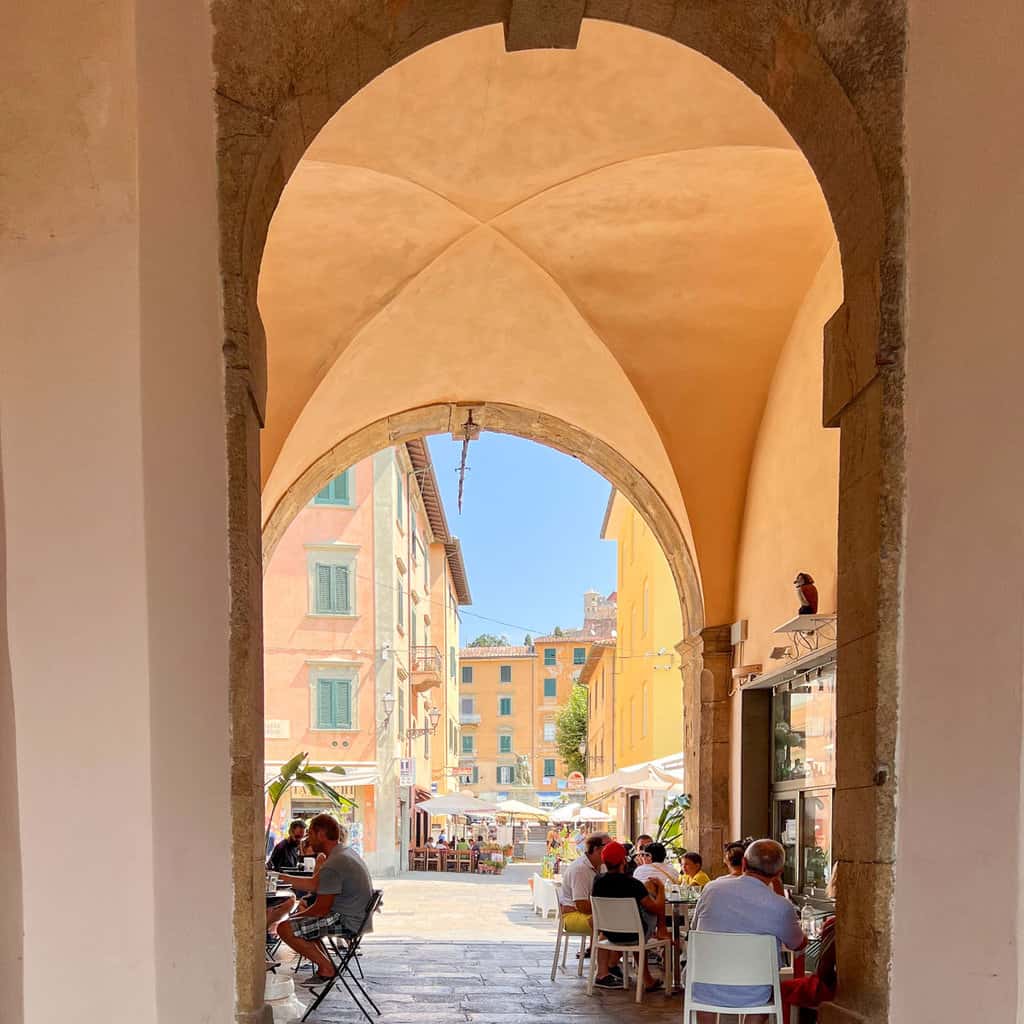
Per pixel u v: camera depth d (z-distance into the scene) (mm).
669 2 4184
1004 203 2752
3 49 2422
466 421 12773
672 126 8109
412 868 31797
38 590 2354
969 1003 2760
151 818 2342
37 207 2424
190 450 2826
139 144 2443
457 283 10641
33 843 2318
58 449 2383
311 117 3893
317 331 10859
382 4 3906
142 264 2439
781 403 10586
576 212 9539
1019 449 2627
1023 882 2535
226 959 3107
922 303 3320
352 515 28594
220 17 3379
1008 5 2789
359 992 9250
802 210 9109
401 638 31078
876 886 3373
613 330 10914
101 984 2314
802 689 9992
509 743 73000
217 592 3119
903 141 3475
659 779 16703
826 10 3654
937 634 3115
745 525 11656
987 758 2740
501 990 9469
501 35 7113
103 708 2346
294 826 13055
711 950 5859
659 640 20578
